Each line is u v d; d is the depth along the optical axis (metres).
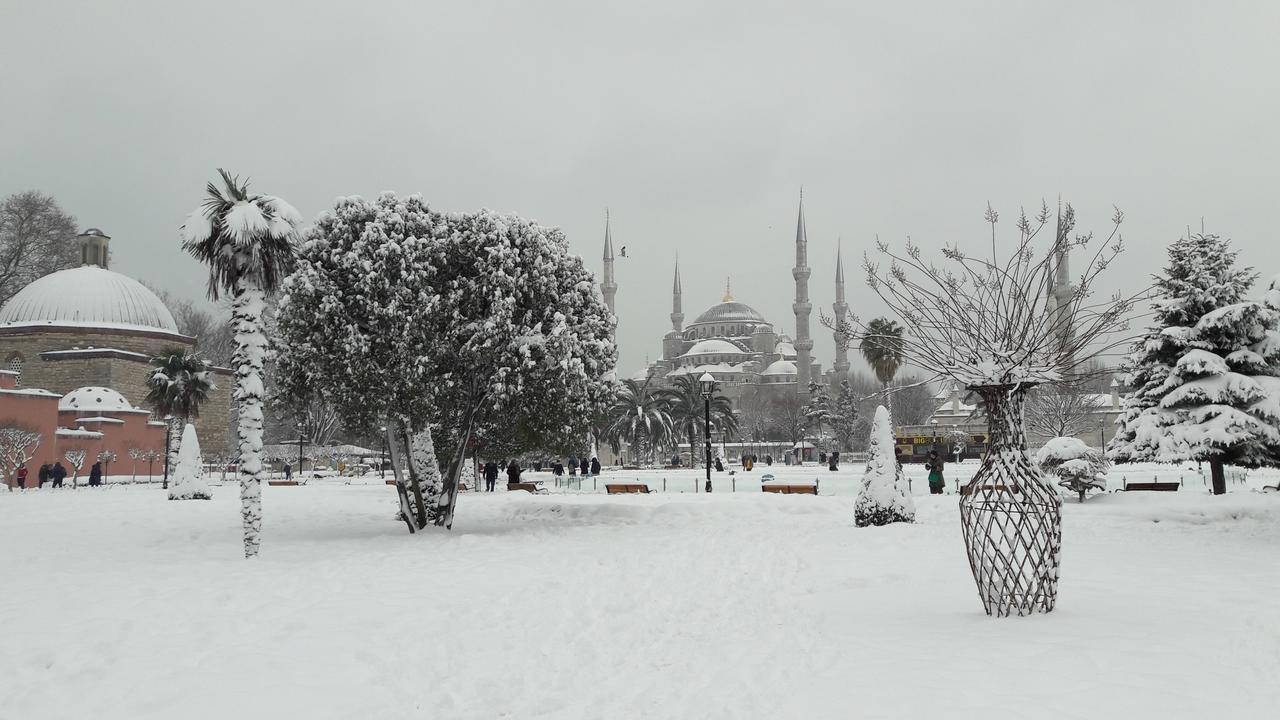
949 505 25.81
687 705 7.02
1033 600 9.98
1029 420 60.22
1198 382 26.94
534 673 8.31
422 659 8.81
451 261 22.72
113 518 27.39
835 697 6.80
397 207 22.62
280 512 29.61
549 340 22.53
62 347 73.75
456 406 23.09
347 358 21.06
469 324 22.17
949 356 10.70
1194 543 18.02
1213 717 6.07
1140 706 6.34
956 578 13.52
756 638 9.48
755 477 53.00
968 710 6.30
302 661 8.70
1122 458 28.70
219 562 17.30
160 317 80.44
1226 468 46.38
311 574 15.23
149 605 12.05
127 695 7.59
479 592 13.00
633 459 98.38
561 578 14.47
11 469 51.22
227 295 18.97
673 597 12.43
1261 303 26.14
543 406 23.38
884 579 13.48
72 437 58.97
